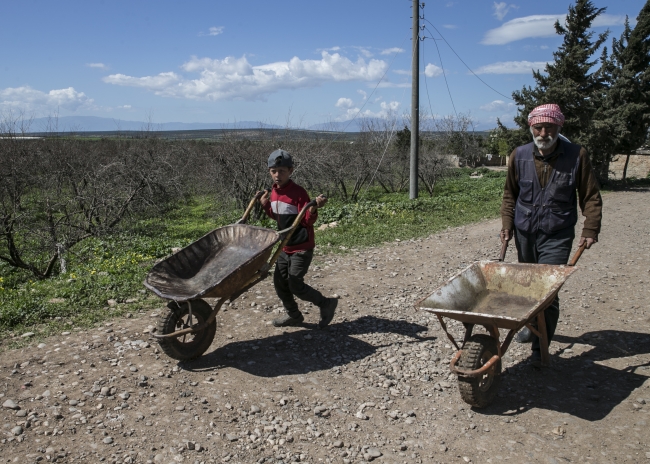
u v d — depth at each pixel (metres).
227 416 3.77
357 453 3.41
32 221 13.76
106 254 11.03
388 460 3.34
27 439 3.43
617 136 27.31
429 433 3.64
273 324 5.52
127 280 6.94
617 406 3.96
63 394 3.99
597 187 4.34
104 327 5.44
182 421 3.69
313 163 19.09
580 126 25.77
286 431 3.62
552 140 4.27
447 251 9.96
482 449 3.45
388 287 7.29
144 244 11.72
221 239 5.02
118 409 3.82
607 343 5.21
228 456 3.32
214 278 4.64
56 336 5.17
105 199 14.15
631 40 29.59
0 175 14.14
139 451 3.35
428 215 14.76
